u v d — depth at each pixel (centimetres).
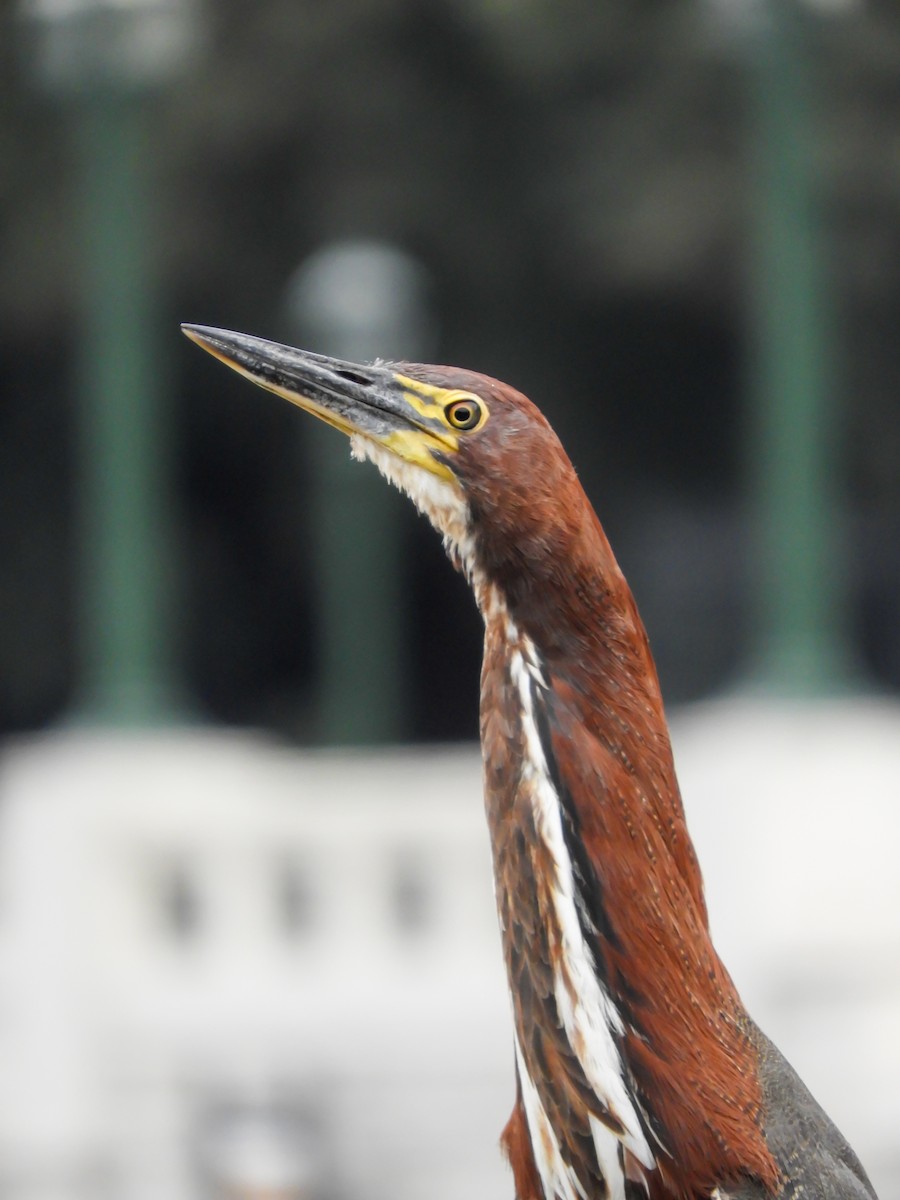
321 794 1423
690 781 1414
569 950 492
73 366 3177
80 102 1536
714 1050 498
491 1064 1367
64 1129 1336
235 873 1398
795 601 1456
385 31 2945
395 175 3025
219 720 3431
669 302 3142
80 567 3250
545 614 503
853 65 2670
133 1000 1363
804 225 1488
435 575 3456
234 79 2912
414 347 1856
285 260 3066
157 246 2884
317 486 3262
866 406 3027
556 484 508
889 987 1327
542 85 3006
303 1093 1341
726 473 3394
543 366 3241
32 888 1375
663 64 2952
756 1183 489
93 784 1391
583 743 496
